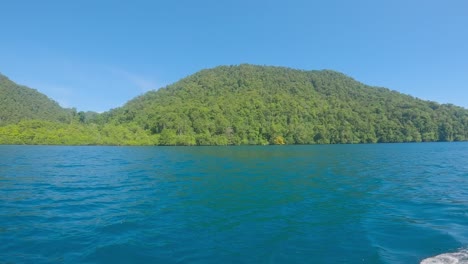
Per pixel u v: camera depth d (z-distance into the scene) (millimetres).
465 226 10938
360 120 137125
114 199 16078
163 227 11109
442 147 78875
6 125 129875
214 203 15016
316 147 88625
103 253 8703
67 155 53219
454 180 22312
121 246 9219
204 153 60875
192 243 9477
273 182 21578
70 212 13344
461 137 133000
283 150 72125
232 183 21219
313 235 10141
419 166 32312
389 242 9375
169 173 27188
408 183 21016
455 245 9016
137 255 8562
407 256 8242
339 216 12523
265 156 50719
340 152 60750
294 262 8023
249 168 31234
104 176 25422
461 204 14539
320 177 24109
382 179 22906
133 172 28109
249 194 17266
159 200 15758
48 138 110125
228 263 8008
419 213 12898
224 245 9289
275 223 11586
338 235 10117
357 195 16906
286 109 145000
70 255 8570
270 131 124625
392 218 12148
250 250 8867
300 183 21125
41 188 19594
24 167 32531
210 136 119000
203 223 11602
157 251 8836
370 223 11461
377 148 77125
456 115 146625
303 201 15406
